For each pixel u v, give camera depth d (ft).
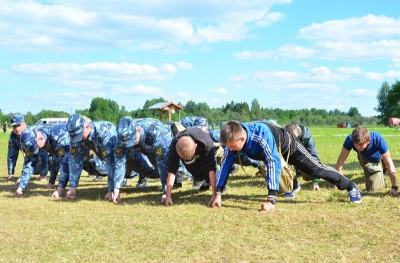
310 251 15.30
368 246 15.83
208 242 16.57
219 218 20.17
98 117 307.17
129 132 23.18
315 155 27.78
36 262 14.80
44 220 20.62
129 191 29.99
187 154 21.83
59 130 30.04
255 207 22.43
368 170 26.09
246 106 365.20
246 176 36.19
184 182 34.63
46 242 16.97
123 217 21.01
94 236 17.71
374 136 25.03
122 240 17.13
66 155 27.91
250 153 21.25
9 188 32.04
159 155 25.02
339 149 71.61
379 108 212.64
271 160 20.86
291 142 21.54
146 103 295.48
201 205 23.54
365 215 20.01
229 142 20.27
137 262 14.65
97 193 29.25
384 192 25.73
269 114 400.06
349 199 23.50
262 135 20.72
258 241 16.57
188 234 17.70
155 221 20.03
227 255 15.15
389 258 14.61
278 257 14.79
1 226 19.43
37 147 27.84
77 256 15.34
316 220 19.22
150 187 31.96
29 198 26.89
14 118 30.07
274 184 21.02
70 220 20.52
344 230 17.79
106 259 15.01
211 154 23.53
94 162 30.25
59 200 26.08
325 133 183.83
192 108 333.83
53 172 32.42
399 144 82.38
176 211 22.04
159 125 25.13
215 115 306.76
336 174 22.38
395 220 19.12
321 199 24.03
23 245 16.65
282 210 21.16
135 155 28.81
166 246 16.26
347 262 14.23
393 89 150.10
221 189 22.72
